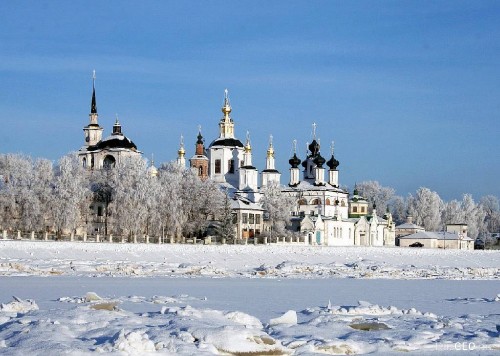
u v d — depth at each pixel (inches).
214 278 3991.1
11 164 7465.6
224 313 1829.5
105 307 1891.0
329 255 7165.4
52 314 1706.4
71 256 5344.5
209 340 1462.8
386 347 1551.4
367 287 3521.2
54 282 3302.2
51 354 1317.7
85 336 1486.2
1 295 2566.4
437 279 4488.2
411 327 1795.0
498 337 1678.2
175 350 1389.0
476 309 2456.9
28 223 6545.3
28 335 1454.2
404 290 3376.0
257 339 1498.5
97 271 4264.3
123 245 5762.8
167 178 7573.8
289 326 1750.7
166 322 1648.6
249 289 3176.7
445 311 2383.1
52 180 6875.0
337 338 1622.8
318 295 2933.1
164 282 3513.8
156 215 6963.6
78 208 6801.2
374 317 1985.7
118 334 1444.4
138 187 6875.0
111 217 6939.0
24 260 4854.8
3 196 6628.9
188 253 6092.5
